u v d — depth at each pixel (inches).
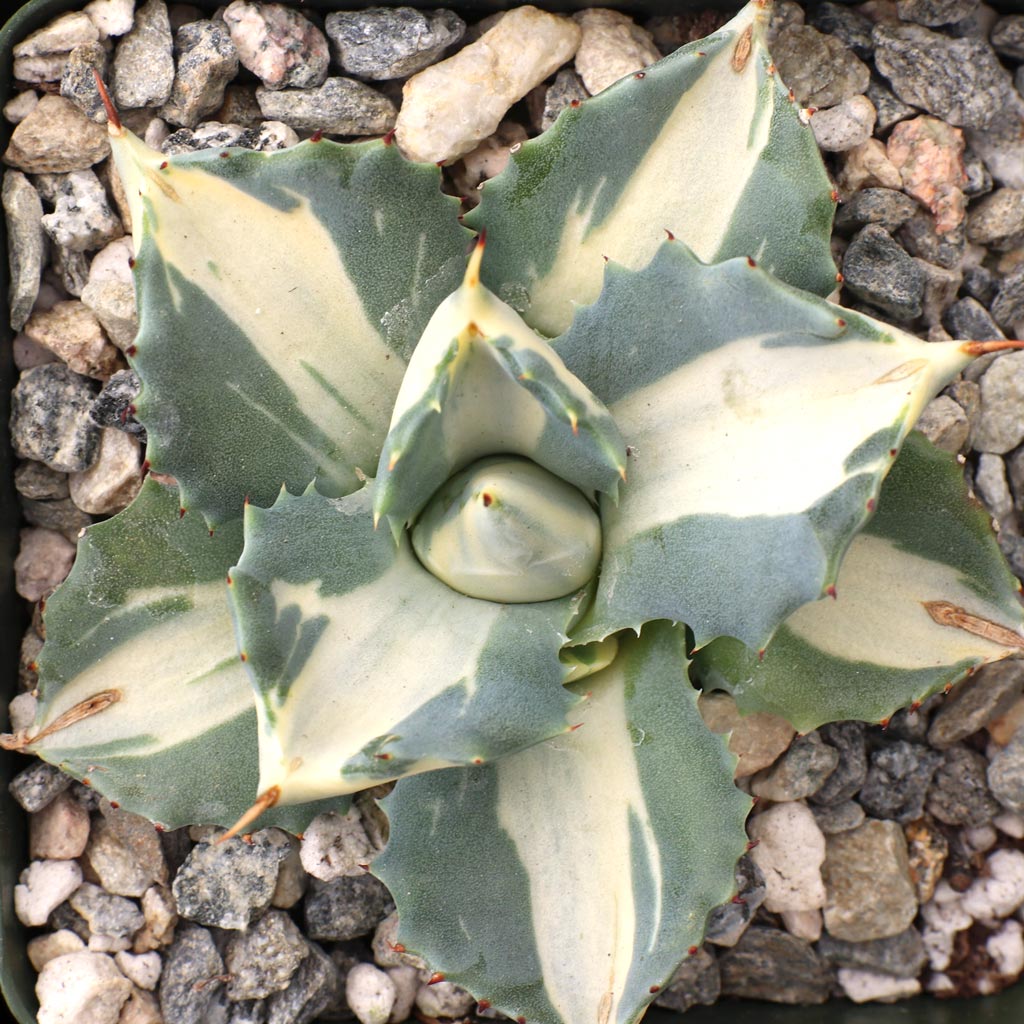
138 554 8.3
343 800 8.4
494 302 7.5
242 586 7.6
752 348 7.7
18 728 8.7
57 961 8.5
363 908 8.7
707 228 8.2
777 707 8.3
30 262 8.9
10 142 9.0
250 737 8.3
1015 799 8.9
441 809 8.0
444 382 7.5
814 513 7.5
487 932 8.0
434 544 7.9
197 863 8.6
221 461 8.0
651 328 7.8
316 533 7.8
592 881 8.0
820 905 8.9
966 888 9.0
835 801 8.9
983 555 8.2
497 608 7.9
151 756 8.2
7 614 8.8
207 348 7.9
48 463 8.9
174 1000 8.6
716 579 7.7
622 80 8.1
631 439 8.0
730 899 7.8
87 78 8.9
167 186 7.8
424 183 8.1
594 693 8.1
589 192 8.2
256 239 8.0
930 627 8.3
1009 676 9.0
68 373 8.9
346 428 8.1
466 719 7.6
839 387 7.6
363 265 8.1
